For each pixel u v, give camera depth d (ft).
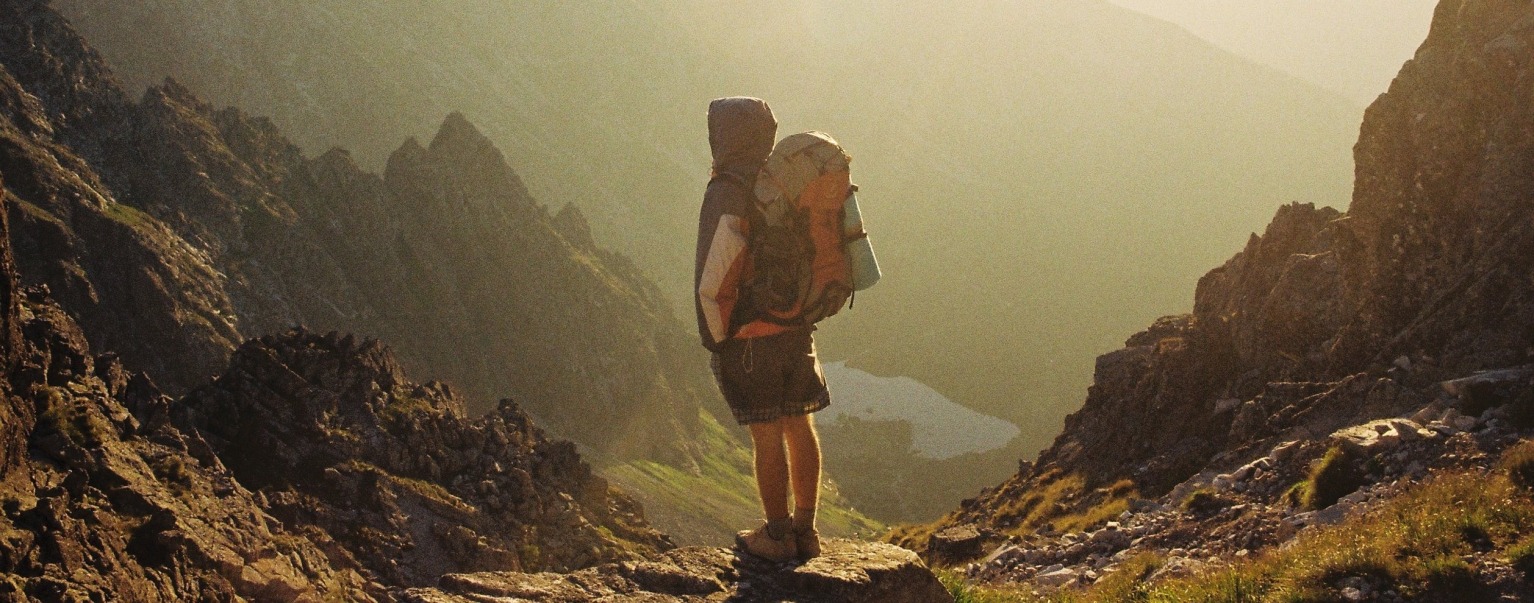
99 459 55.88
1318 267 124.36
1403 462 54.19
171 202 644.69
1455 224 94.07
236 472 135.64
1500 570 30.42
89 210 549.13
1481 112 93.66
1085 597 50.52
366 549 134.21
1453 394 64.75
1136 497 109.81
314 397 154.71
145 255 549.54
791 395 18.51
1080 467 144.36
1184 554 57.67
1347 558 33.09
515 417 198.39
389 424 165.48
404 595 16.49
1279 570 35.47
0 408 35.47
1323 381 105.50
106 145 643.04
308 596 61.16
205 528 58.29
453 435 175.63
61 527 33.04
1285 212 144.05
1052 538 99.86
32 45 638.53
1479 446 52.06
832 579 18.43
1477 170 92.73
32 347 59.26
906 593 19.48
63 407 57.26
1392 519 37.55
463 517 153.07
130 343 524.93
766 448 19.24
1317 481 57.21
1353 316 103.60
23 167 536.83
